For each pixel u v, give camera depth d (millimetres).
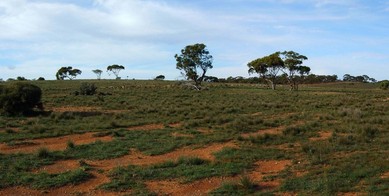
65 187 12234
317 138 19047
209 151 16953
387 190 10688
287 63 82562
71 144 17469
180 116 29391
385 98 50594
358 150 15719
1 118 27344
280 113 32500
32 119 26547
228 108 35875
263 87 90750
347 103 41031
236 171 13430
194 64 77938
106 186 12109
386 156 14312
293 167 13688
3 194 11578
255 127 23453
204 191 11695
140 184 12359
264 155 15547
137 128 23953
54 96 50438
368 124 21953
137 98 50156
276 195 10961
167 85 87062
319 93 65000
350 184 11375
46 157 15547
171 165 14328
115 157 16016
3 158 15297
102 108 37500
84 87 54875
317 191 11023
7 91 29609
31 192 11781
